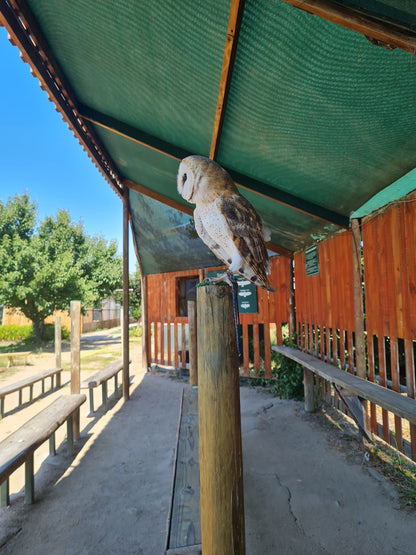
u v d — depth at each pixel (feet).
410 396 9.30
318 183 10.64
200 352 4.50
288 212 14.14
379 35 4.17
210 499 4.34
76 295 46.37
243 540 4.40
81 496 9.81
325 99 6.80
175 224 25.76
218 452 4.33
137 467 11.55
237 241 6.29
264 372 22.25
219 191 6.72
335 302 14.29
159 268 28.81
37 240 47.47
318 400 17.03
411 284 9.28
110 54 8.54
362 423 11.55
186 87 8.40
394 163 8.44
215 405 4.34
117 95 10.41
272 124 8.31
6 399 21.27
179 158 12.07
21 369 31.17
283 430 14.02
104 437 14.42
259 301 22.20
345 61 5.70
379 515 8.18
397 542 7.27
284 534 7.68
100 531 8.21
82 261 52.49
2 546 7.76
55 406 12.77
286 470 10.66
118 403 19.52
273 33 5.72
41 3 7.82
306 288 18.10
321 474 10.27
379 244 10.92
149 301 30.12
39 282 43.93
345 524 7.94
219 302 4.39
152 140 12.06
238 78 7.14
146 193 20.92
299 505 8.78
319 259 16.11
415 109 6.31
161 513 8.84
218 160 11.21
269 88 7.11
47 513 9.01
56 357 24.79
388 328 10.41
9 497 9.83
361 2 3.92
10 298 43.62
